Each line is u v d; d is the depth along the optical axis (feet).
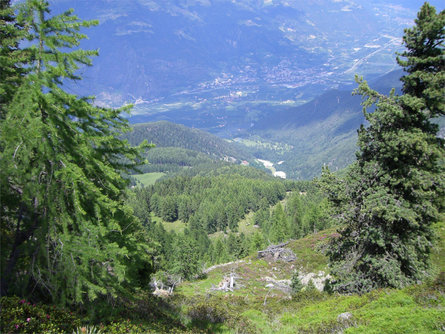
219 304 61.16
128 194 33.60
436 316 27.96
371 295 44.19
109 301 30.86
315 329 35.37
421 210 47.93
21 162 22.43
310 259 113.09
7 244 23.54
